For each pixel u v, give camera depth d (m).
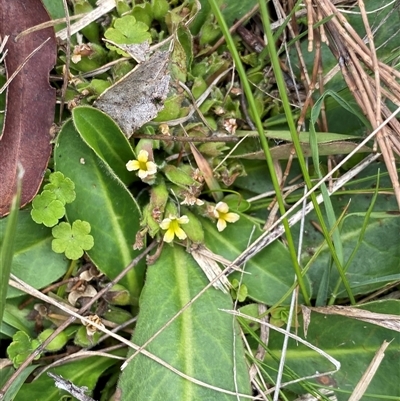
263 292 0.22
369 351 0.21
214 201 0.23
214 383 0.20
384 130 0.20
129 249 0.21
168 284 0.21
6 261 0.15
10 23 0.20
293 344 0.22
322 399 0.20
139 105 0.21
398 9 0.23
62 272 0.21
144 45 0.21
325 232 0.20
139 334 0.20
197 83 0.22
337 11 0.20
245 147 0.22
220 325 0.21
